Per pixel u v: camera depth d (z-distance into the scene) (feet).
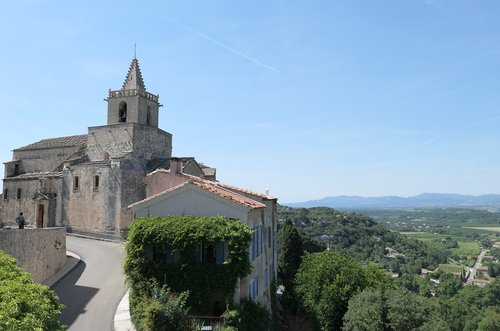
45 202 178.50
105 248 144.66
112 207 165.48
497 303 349.82
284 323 133.49
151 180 114.73
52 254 111.45
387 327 118.42
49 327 41.27
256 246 93.81
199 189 84.12
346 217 622.54
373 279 149.38
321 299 144.15
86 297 93.81
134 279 79.87
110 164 167.73
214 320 74.84
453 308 280.72
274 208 125.90
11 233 92.38
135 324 75.36
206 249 79.82
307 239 240.32
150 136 179.93
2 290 40.73
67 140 202.39
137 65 185.78
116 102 180.34
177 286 77.92
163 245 78.89
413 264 525.75
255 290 91.76
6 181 192.85
